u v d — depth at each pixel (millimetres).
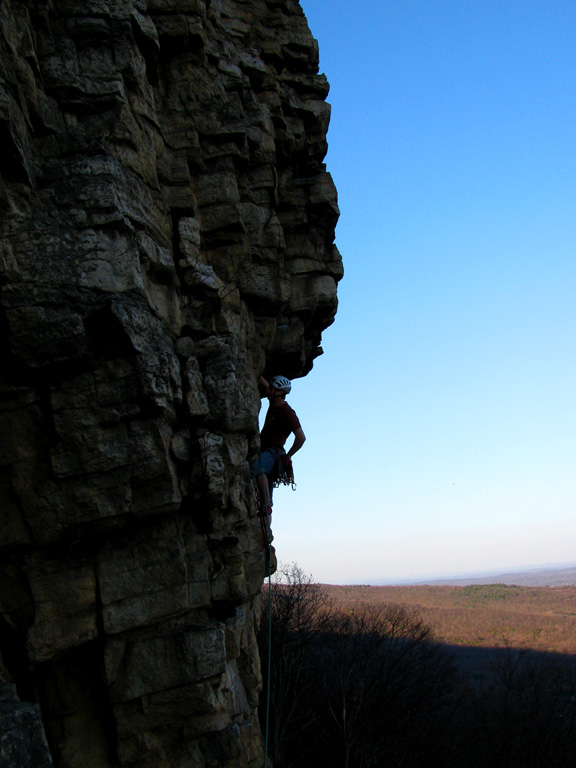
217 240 8875
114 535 6699
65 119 6930
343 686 21141
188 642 6629
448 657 36781
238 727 7113
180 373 7352
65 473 6281
